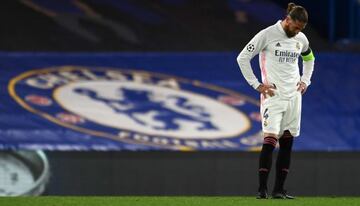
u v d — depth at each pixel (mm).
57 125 47094
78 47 58344
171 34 60938
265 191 28172
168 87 52812
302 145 46875
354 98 52969
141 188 39375
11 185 38594
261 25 62812
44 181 38688
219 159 39812
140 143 45125
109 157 39469
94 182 39125
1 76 53062
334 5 62531
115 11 63469
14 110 48656
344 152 39875
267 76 27578
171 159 39750
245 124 48344
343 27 62531
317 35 62219
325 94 53031
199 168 39750
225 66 55812
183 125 47750
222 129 47531
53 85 52281
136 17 62938
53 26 60938
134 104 50344
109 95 51312
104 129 46812
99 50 58094
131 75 54250
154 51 58625
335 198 28688
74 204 25484
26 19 61594
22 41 58562
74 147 44688
